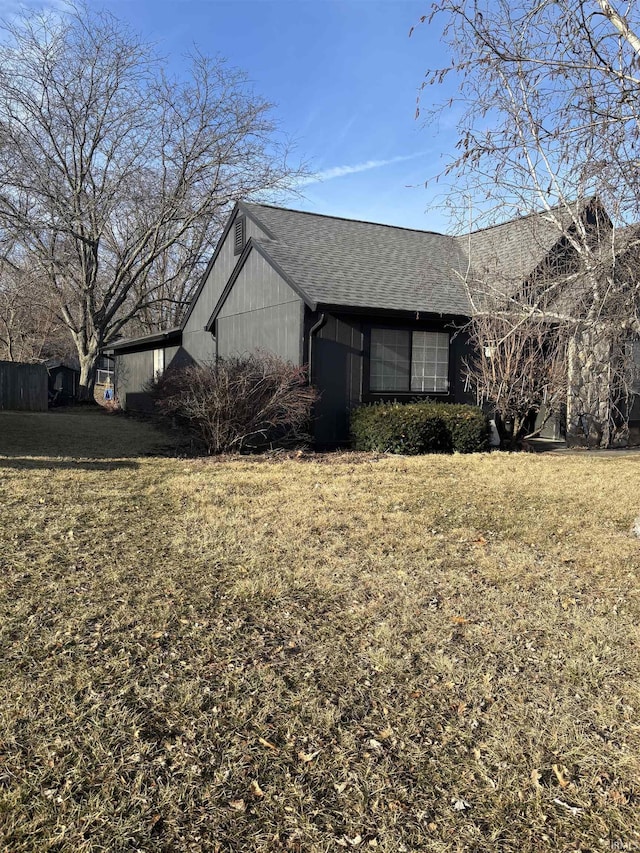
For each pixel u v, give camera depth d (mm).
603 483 7980
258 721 2744
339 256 13141
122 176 22422
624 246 4977
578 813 2252
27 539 5070
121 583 4199
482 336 10836
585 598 4188
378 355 11875
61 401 23281
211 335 15891
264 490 7168
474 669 3217
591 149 5125
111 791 2293
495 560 4895
